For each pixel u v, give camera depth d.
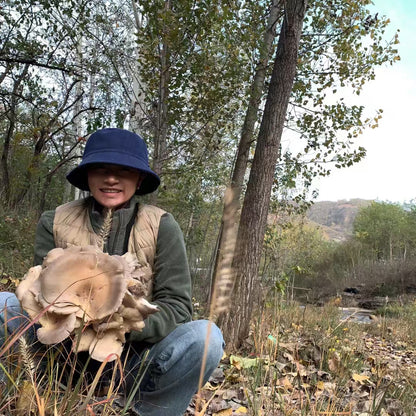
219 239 3.76
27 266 5.70
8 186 9.98
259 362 2.41
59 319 1.52
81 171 2.12
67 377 1.91
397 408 2.88
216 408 2.55
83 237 2.07
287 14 4.96
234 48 7.43
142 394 2.12
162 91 8.00
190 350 2.00
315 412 2.10
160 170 8.20
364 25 8.25
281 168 9.09
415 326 8.51
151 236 2.10
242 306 4.30
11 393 1.66
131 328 1.63
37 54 9.41
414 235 25.55
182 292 2.10
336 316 6.90
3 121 11.66
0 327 1.91
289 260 8.79
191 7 7.17
